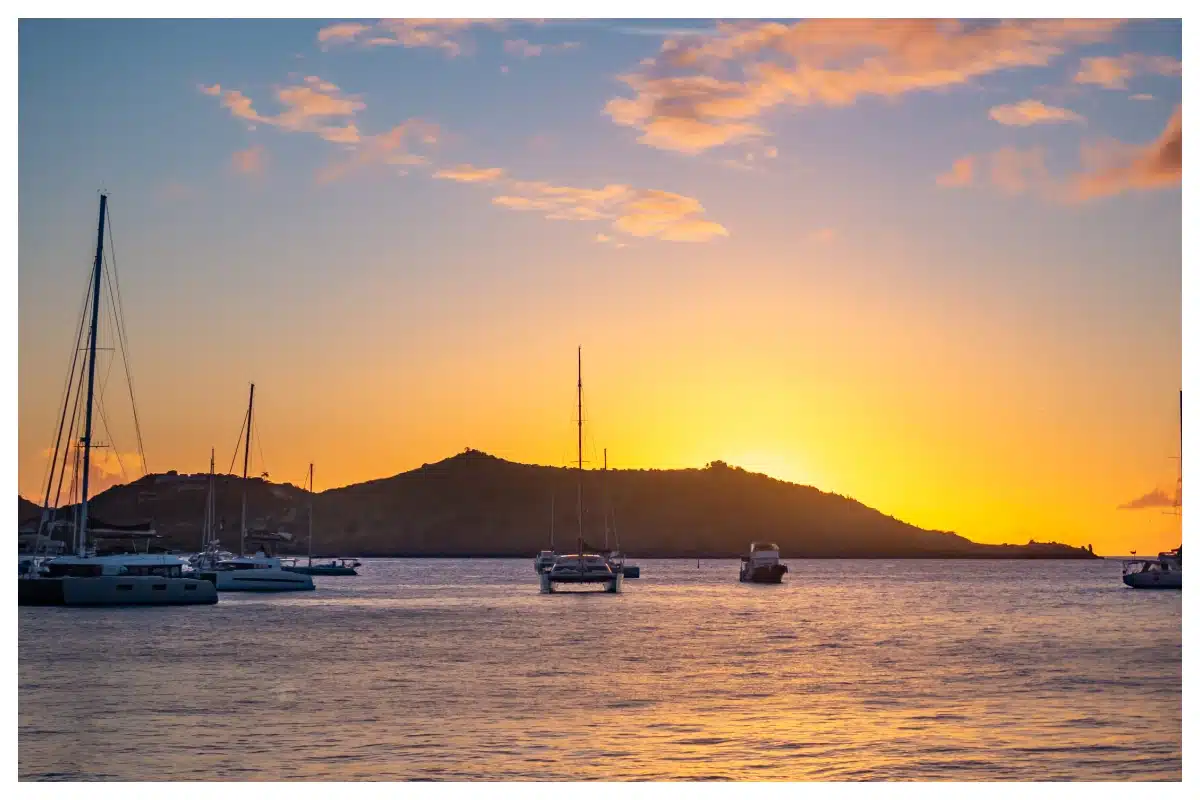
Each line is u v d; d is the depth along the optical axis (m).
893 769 33.94
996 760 35.03
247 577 130.88
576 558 142.75
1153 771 33.88
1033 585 185.62
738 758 35.22
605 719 41.53
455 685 49.91
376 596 130.75
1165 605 117.50
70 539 97.25
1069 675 54.00
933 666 57.72
